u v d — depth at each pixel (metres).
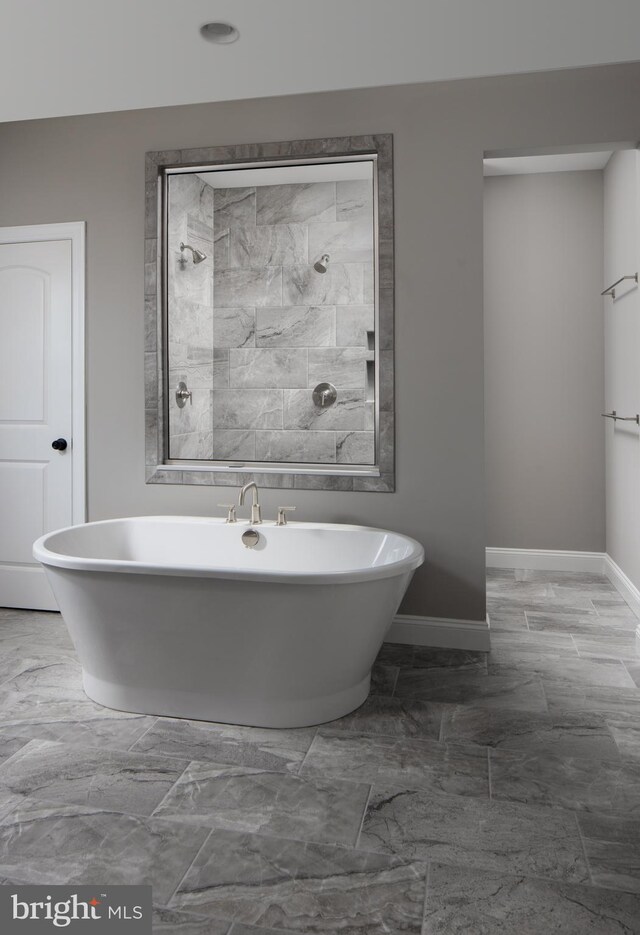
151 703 2.56
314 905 1.58
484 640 3.20
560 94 3.03
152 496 3.58
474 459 3.18
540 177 4.63
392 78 2.20
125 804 1.98
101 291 3.56
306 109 3.27
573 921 1.54
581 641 3.34
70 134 3.56
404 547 2.88
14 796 2.02
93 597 2.44
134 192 3.49
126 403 3.57
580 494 4.68
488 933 1.51
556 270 4.64
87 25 1.89
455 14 1.84
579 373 4.65
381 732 2.42
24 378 3.71
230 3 1.77
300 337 3.65
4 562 3.82
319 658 2.40
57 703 2.65
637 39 1.98
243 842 1.81
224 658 2.42
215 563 3.32
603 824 1.89
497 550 4.81
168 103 2.37
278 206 3.64
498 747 2.32
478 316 3.15
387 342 3.23
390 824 1.89
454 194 3.14
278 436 3.69
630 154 3.72
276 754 2.27
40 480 3.73
